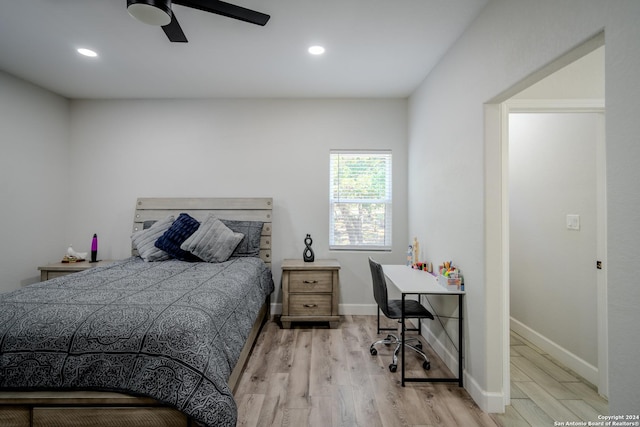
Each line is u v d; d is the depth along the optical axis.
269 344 2.93
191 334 1.47
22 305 1.67
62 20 2.19
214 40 2.46
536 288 2.99
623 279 1.07
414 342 3.02
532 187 3.04
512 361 2.67
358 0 1.97
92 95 3.63
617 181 1.09
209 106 3.78
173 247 3.13
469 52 2.23
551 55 1.42
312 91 3.56
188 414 1.33
